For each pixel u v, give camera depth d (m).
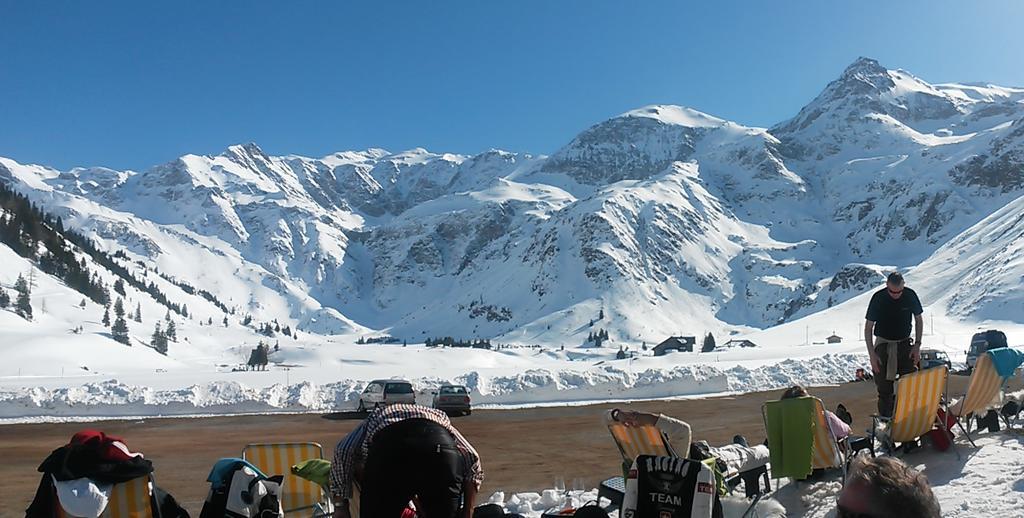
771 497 7.79
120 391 24.36
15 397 23.38
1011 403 10.63
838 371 33.22
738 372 29.78
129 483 5.25
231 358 169.50
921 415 8.67
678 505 5.07
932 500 3.09
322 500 7.26
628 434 6.65
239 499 5.73
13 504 10.59
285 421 21.48
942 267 140.00
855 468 3.27
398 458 4.63
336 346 180.00
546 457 13.48
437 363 117.88
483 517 5.62
